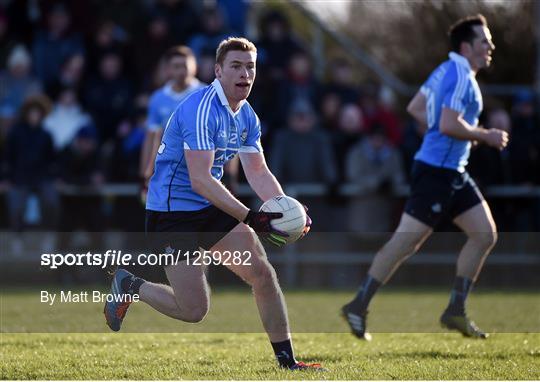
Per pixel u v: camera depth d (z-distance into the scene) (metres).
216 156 20.66
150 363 21.69
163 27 50.47
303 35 69.56
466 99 26.39
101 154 47.16
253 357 22.77
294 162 46.06
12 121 50.09
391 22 69.50
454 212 26.98
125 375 20.03
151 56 50.28
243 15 56.75
